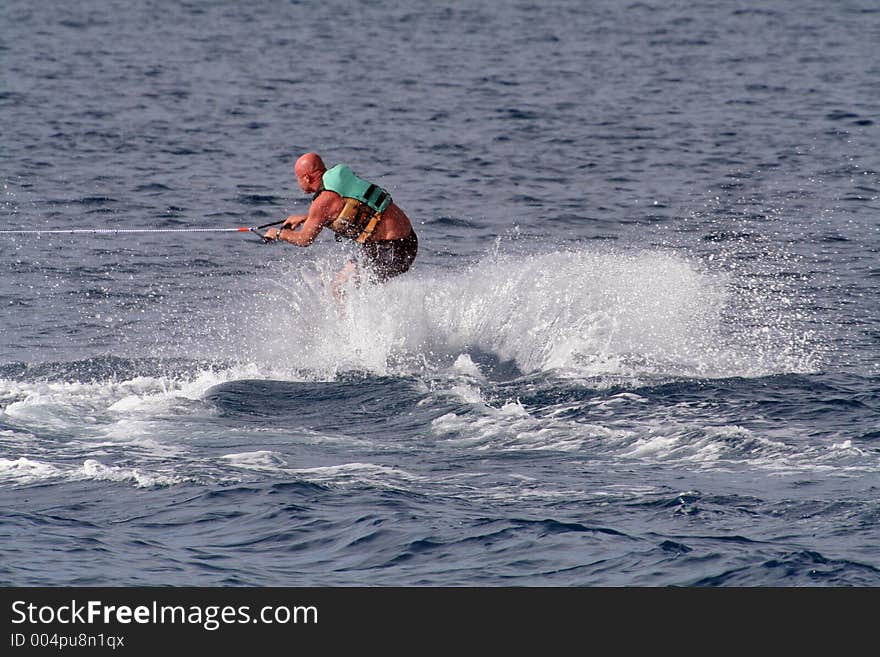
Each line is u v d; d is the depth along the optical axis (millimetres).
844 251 69250
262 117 113375
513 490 34062
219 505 32594
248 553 29547
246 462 36594
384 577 28188
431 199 82750
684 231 74250
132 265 65938
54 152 95438
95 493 33531
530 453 37938
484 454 37875
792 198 83125
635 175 90500
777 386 45031
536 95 128125
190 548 29797
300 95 126875
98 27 188625
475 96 127250
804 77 140500
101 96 123938
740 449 37688
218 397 43875
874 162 94625
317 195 48781
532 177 89812
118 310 57688
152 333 53906
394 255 49156
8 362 49156
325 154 97250
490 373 47156
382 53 162500
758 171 91688
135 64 149125
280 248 70000
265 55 159375
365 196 48656
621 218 77688
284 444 38844
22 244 69500
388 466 36469
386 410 42688
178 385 46031
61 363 49000
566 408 42656
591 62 154250
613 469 36125
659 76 142000
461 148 100438
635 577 28078
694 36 182125
